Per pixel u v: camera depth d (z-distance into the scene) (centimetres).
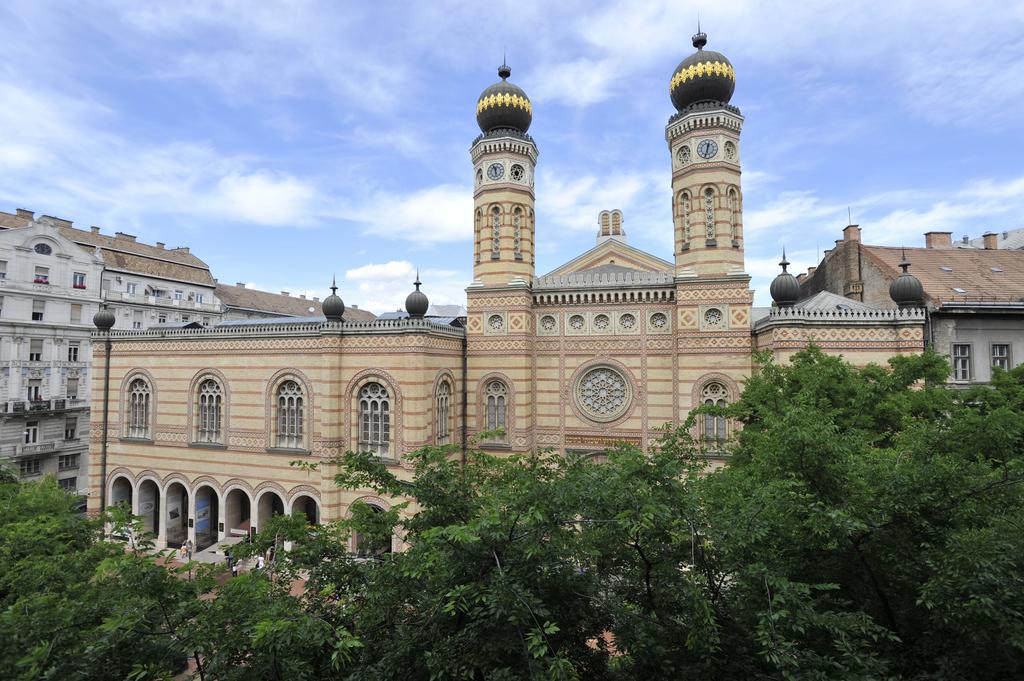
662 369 3234
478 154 3488
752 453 1795
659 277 3356
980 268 3481
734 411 2061
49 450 4816
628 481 951
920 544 962
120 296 5647
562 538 925
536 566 908
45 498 2002
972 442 1056
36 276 4809
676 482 970
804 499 951
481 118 3494
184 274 6469
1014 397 1998
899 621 970
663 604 966
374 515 1251
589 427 3338
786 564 976
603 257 4275
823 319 2725
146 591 955
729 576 973
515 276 3406
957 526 953
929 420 1762
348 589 1091
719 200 3133
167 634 956
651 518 830
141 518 1385
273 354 3322
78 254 5150
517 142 3419
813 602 845
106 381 3734
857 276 3838
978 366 3014
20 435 4647
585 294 3353
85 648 900
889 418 1852
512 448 3319
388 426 3091
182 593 1034
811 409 1224
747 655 895
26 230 4741
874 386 1892
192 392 3512
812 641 929
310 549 1121
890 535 970
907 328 2692
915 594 945
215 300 6838
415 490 1073
